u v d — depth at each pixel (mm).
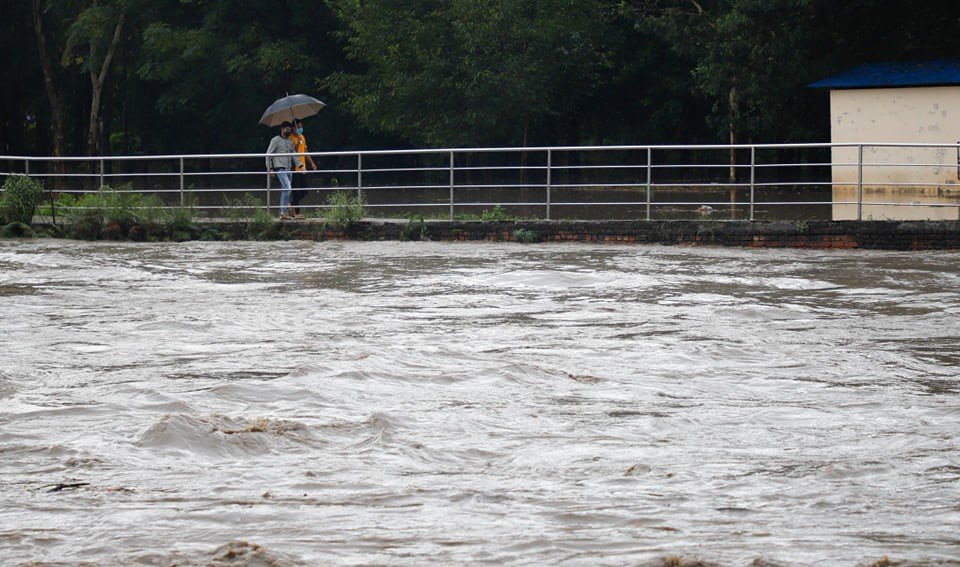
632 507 7562
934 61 45438
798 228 30031
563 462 8930
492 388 12094
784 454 9234
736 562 6316
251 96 72562
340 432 9898
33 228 35250
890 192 44250
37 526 7125
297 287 21938
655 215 41875
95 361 13766
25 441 9492
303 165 35656
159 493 7910
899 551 6547
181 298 20266
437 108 61125
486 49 59281
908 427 10359
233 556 6445
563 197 52781
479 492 7926
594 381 12602
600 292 20969
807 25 51219
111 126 87250
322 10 69562
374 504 7648
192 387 11977
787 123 55938
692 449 9422
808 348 14945
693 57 59031
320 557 6496
